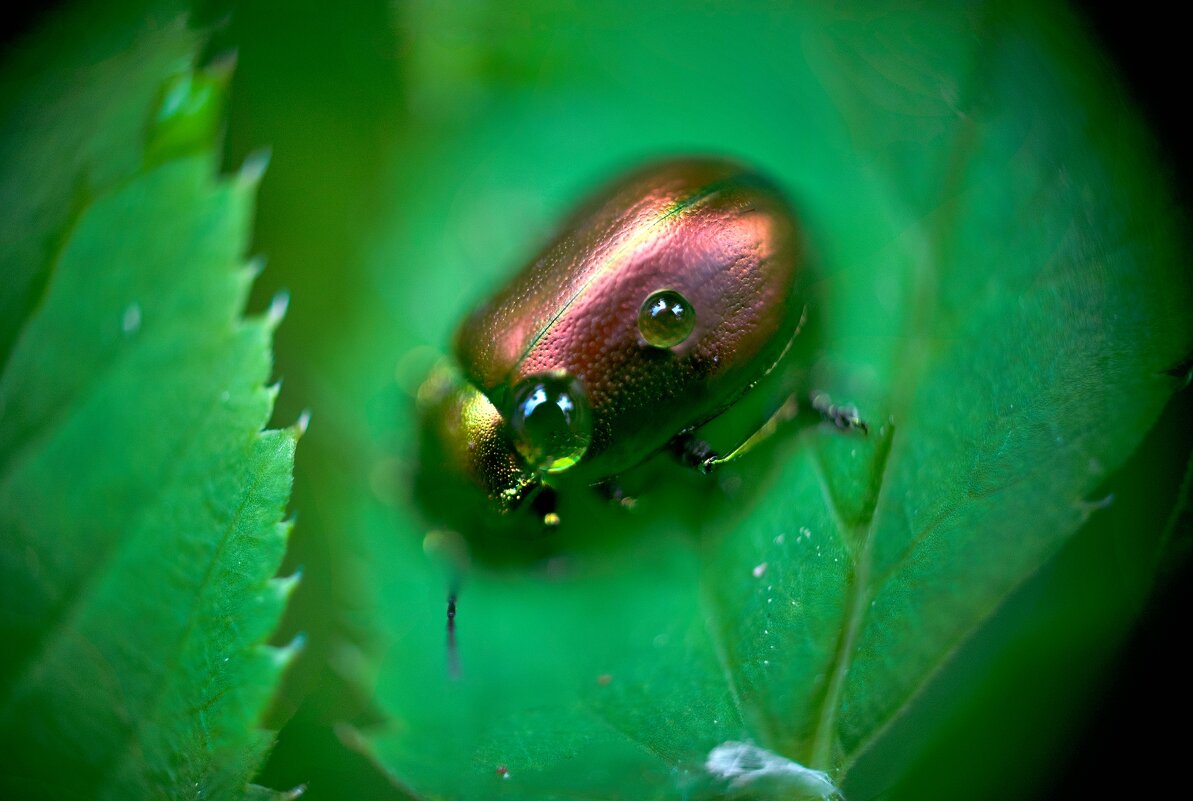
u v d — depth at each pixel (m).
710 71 0.06
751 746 0.05
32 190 0.05
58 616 0.05
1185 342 0.05
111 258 0.05
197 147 0.05
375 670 0.05
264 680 0.05
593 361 0.05
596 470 0.05
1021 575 0.05
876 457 0.05
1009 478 0.05
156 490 0.05
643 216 0.05
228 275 0.05
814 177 0.05
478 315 0.05
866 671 0.05
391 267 0.06
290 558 0.05
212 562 0.05
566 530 0.05
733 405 0.05
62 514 0.05
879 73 0.05
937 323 0.05
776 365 0.05
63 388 0.05
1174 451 0.05
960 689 0.05
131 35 0.05
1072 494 0.05
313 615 0.05
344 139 0.06
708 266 0.05
